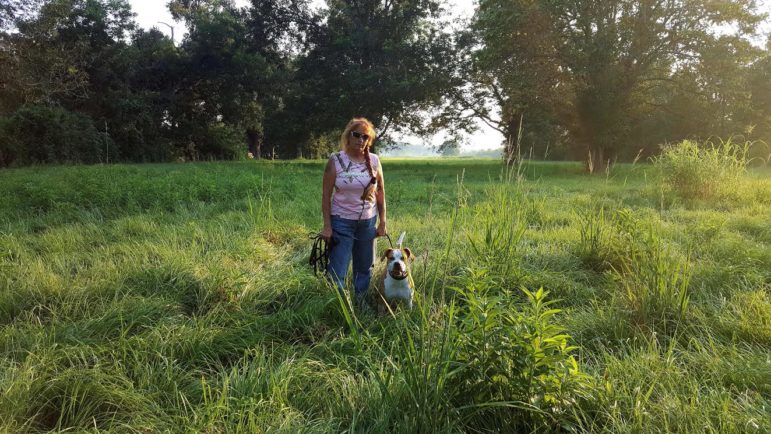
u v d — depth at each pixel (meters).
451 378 2.51
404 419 2.30
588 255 5.43
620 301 4.06
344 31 32.12
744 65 21.66
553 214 8.22
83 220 7.57
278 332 3.70
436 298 4.15
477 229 5.48
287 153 48.25
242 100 38.88
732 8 19.95
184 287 4.40
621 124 22.66
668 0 21.55
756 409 2.46
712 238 5.95
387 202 10.22
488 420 2.47
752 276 4.54
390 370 2.78
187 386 2.88
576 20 21.92
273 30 35.75
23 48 24.59
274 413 2.52
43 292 4.13
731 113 22.41
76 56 29.08
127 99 32.97
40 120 23.94
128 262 4.95
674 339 3.21
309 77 33.50
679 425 2.31
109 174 14.01
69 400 2.63
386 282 3.92
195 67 36.50
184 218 7.76
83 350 3.09
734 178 10.61
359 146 3.98
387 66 30.58
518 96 23.23
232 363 3.30
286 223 7.37
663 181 11.23
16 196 9.13
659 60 23.19
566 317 3.75
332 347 3.41
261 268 5.08
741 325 3.47
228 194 10.38
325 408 2.66
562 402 2.42
